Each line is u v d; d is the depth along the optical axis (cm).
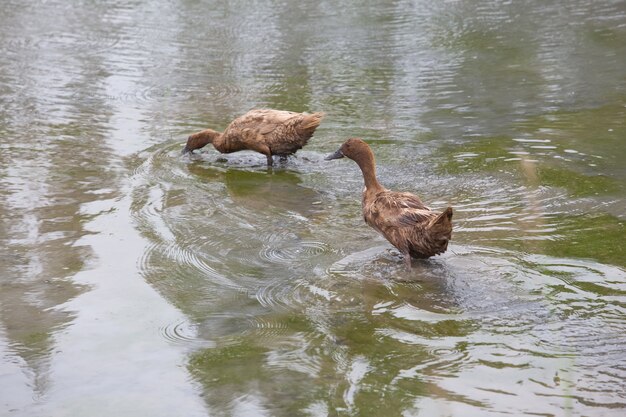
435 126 1384
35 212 1035
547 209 1009
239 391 645
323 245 933
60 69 1795
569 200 1036
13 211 1038
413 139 1318
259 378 662
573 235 925
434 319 749
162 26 2203
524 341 702
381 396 629
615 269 833
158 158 1258
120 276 862
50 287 837
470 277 831
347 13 2317
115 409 629
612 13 2181
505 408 604
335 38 2055
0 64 1831
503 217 991
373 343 712
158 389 654
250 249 926
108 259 902
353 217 1021
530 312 753
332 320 756
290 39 2058
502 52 1877
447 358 681
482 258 874
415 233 856
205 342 727
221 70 1798
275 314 772
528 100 1517
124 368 688
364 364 677
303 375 664
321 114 1198
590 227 945
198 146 1282
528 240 916
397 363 677
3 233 970
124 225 997
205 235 966
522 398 617
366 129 1381
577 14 2192
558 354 678
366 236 958
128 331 749
